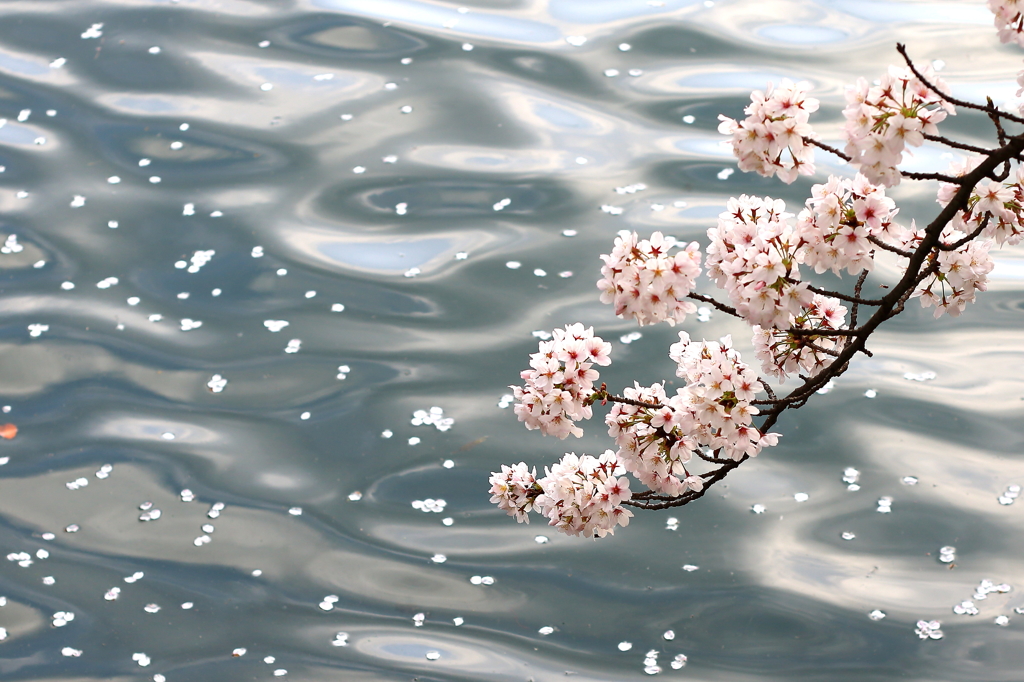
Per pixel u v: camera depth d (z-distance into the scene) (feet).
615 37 35.12
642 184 29.07
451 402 23.76
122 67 34.19
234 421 23.68
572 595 20.18
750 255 10.43
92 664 18.98
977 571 20.03
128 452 23.07
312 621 19.75
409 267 27.09
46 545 21.20
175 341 25.43
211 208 28.91
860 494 21.75
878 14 35.27
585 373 11.20
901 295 11.53
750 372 11.00
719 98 31.86
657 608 19.86
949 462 22.22
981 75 31.68
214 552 21.06
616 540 21.33
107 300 26.53
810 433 23.18
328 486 22.33
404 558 20.90
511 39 35.27
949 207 10.38
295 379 24.48
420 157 30.42
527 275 26.66
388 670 18.84
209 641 19.38
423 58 34.32
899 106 9.84
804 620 19.39
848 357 11.30
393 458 22.77
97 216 28.81
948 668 18.35
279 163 30.37
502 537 21.38
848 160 10.21
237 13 36.83
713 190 28.68
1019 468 21.97
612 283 10.67
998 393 23.63
